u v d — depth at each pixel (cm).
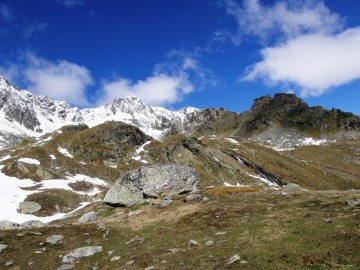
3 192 7269
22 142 13012
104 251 2870
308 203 3728
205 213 3853
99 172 10944
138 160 12594
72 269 2500
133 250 2794
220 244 2638
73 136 12938
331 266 1891
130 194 5634
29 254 2875
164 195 5516
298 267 1942
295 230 2753
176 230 3331
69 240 3272
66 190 8231
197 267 2172
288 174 16438
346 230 2534
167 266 2272
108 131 13300
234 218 3472
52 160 10638
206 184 11656
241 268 2042
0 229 3906
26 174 8750
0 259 2745
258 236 2730
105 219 4469
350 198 3644
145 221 3906
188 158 13400
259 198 4369
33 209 6538
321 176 18312
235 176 13412
